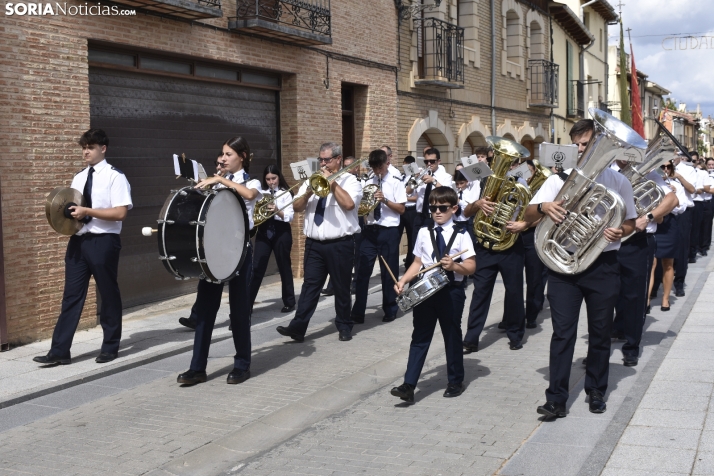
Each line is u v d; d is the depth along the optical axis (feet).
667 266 30.37
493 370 22.66
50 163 26.61
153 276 33.22
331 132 43.27
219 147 36.58
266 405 19.66
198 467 15.79
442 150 57.88
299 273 42.14
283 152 41.06
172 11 30.71
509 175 25.67
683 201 29.37
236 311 21.75
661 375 20.93
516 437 16.85
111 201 23.27
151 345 25.89
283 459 16.07
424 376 22.56
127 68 30.73
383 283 30.14
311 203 26.37
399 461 15.66
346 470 15.30
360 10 45.60
